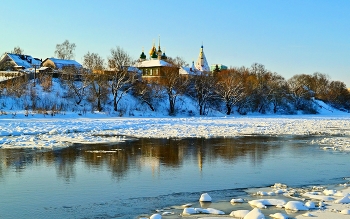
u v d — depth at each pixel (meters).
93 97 87.50
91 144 30.05
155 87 96.88
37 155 24.41
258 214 11.67
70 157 23.92
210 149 28.52
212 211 12.91
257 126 53.97
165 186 16.94
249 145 31.16
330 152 27.42
